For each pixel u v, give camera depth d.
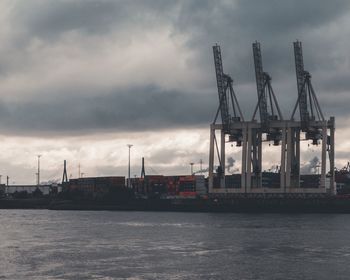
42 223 162.88
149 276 69.50
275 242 102.94
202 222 160.75
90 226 148.38
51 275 70.06
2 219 187.00
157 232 126.81
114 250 93.25
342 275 69.88
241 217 187.50
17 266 76.38
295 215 198.50
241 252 89.56
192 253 88.88
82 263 78.88
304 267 75.12
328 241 104.06
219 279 67.81
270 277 68.81
